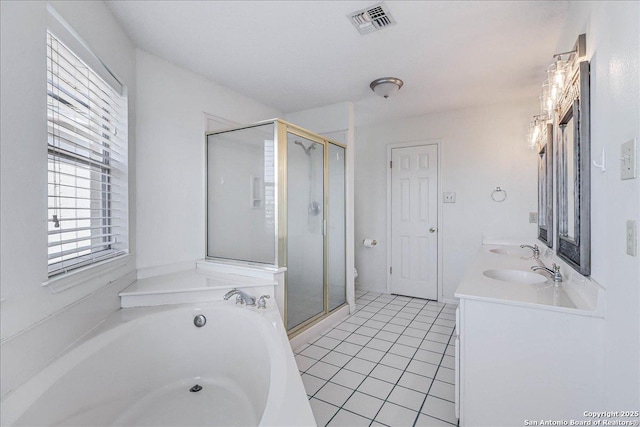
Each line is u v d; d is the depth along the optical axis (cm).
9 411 98
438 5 170
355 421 165
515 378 136
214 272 243
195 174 255
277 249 236
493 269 202
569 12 171
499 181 342
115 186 191
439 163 374
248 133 251
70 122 147
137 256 211
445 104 340
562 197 176
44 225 118
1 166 100
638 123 92
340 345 258
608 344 115
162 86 229
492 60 234
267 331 161
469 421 144
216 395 171
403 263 401
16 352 105
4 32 100
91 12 154
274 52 221
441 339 268
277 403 99
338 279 332
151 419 151
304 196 277
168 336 180
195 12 175
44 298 119
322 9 173
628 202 99
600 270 124
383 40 206
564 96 168
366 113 372
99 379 140
